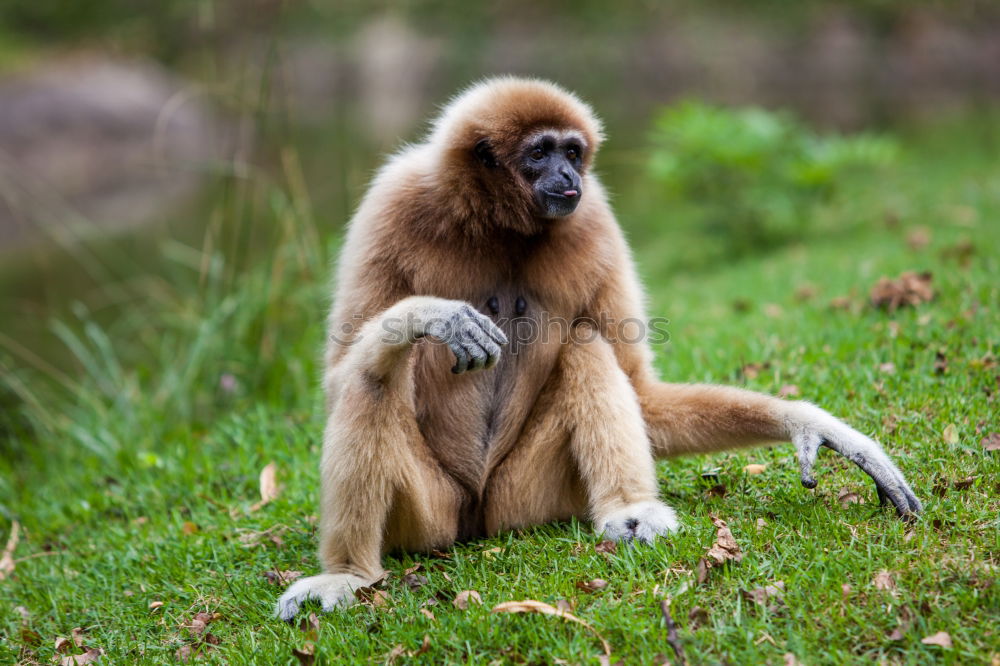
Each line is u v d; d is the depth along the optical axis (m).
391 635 8.89
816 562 8.86
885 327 15.40
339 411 9.77
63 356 24.19
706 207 28.33
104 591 11.55
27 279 31.67
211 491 14.34
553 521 10.91
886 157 26.75
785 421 10.16
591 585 9.06
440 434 10.75
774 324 17.58
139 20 66.31
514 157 10.57
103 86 54.25
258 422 16.50
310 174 40.16
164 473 15.41
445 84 69.81
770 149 26.95
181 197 44.69
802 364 14.53
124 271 31.25
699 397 10.66
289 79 20.08
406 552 10.69
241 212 20.14
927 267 18.94
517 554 10.11
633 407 10.40
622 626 8.37
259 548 11.84
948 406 11.77
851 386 13.05
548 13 75.88
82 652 10.12
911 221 25.61
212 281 19.80
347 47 72.62
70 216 40.66
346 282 10.71
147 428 18.09
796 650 7.81
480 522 10.91
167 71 63.97
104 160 50.59
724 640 8.05
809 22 73.38
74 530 14.41
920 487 10.17
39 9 66.31
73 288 30.48
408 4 74.62
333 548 10.00
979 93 60.69
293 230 19.59
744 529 9.73
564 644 8.25
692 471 11.87
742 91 66.06
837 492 10.48
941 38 71.44
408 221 10.55
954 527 9.16
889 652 7.77
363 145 43.94
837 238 26.20
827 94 63.22
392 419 9.73
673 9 75.50
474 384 10.75
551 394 10.59
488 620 8.68
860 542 9.14
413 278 10.50
